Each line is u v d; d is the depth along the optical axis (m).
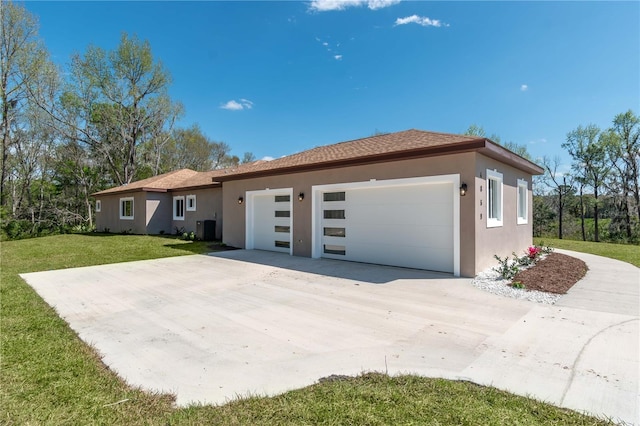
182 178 22.19
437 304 5.73
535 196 26.22
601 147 23.22
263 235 12.93
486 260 8.19
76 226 27.34
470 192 7.55
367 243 9.60
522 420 2.48
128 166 30.39
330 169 10.22
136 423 2.54
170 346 4.07
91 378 3.26
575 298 6.03
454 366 3.44
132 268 9.52
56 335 4.40
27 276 8.53
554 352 3.76
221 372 3.39
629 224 22.64
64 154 28.27
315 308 5.59
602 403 2.73
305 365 3.52
